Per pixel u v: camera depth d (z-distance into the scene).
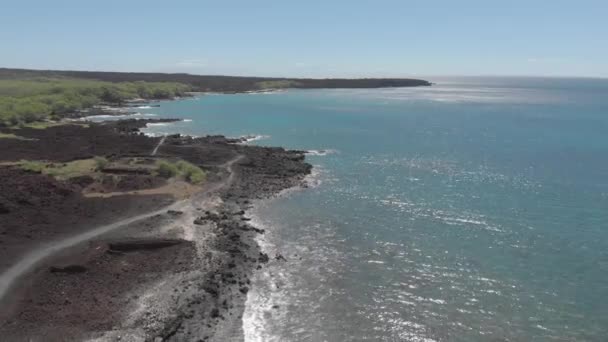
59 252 38.62
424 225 51.44
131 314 30.62
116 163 69.81
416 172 78.44
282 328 30.84
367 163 85.50
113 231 44.38
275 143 105.62
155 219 48.69
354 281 37.78
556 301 34.91
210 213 51.97
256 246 44.44
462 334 30.66
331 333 30.50
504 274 39.31
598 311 33.53
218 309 32.38
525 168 81.50
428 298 35.25
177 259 39.50
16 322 28.64
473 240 46.94
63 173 62.16
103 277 35.31
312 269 39.81
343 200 60.81
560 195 63.72
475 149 101.06
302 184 68.31
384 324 31.70
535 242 46.41
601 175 75.31
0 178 55.50
